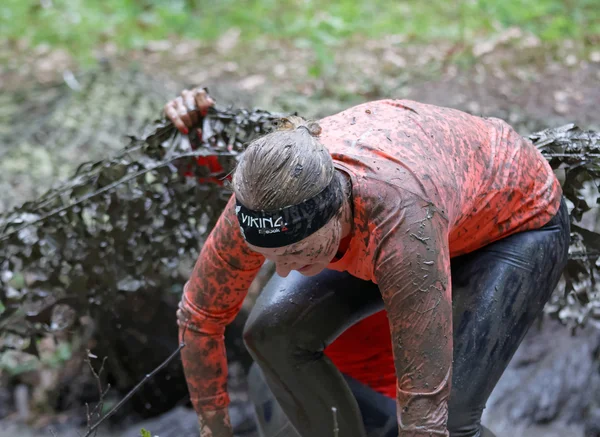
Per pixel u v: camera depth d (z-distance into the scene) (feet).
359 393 13.76
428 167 9.37
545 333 20.39
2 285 15.47
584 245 13.82
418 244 8.87
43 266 16.25
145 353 20.53
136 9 44.80
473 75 29.45
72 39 40.29
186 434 18.95
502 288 11.03
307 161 8.45
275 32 39.81
